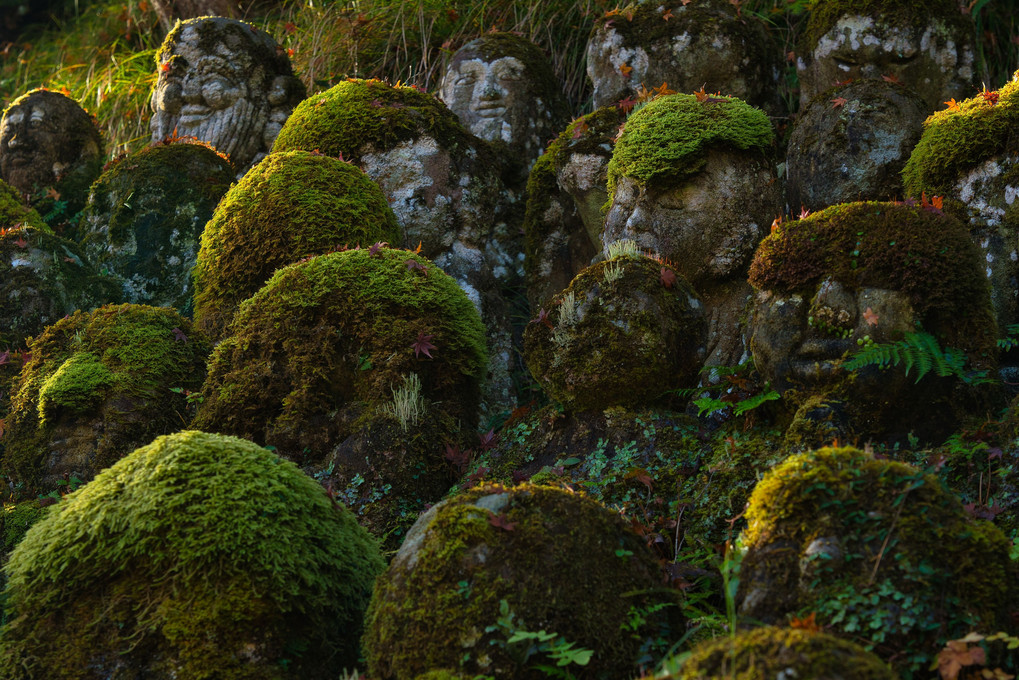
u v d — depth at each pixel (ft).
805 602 8.62
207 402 15.12
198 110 22.72
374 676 9.62
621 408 13.82
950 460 11.50
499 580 9.21
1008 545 9.03
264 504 10.34
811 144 16.67
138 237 19.85
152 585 9.86
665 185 15.61
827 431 11.69
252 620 9.71
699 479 12.66
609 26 20.29
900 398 11.78
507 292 21.40
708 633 10.18
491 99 22.12
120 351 15.98
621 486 13.01
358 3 29.73
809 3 22.17
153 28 37.14
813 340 12.18
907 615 8.25
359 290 14.78
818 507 9.00
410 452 13.97
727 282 15.83
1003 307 13.92
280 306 14.94
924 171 14.88
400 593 9.53
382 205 17.83
